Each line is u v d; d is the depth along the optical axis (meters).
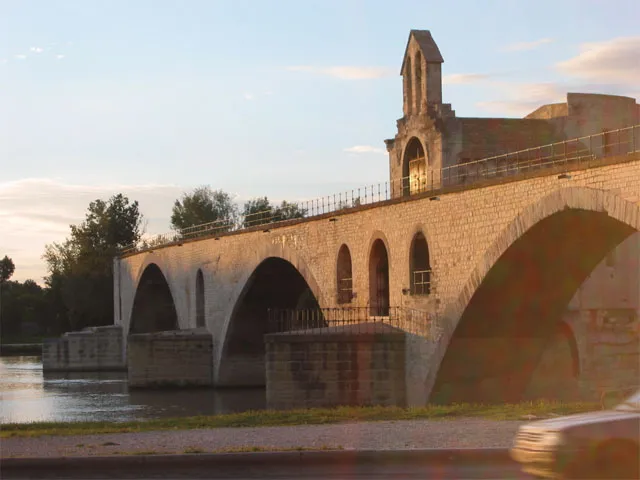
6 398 82.06
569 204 42.44
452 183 64.81
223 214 173.00
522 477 23.27
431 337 53.62
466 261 50.62
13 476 25.70
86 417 63.50
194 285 98.25
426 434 29.55
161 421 37.31
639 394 23.06
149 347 90.69
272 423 34.84
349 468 25.42
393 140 72.25
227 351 89.50
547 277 49.50
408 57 69.12
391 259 58.66
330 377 54.94
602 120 68.38
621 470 21.00
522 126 66.88
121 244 166.62
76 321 166.25
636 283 56.50
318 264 69.06
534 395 54.78
